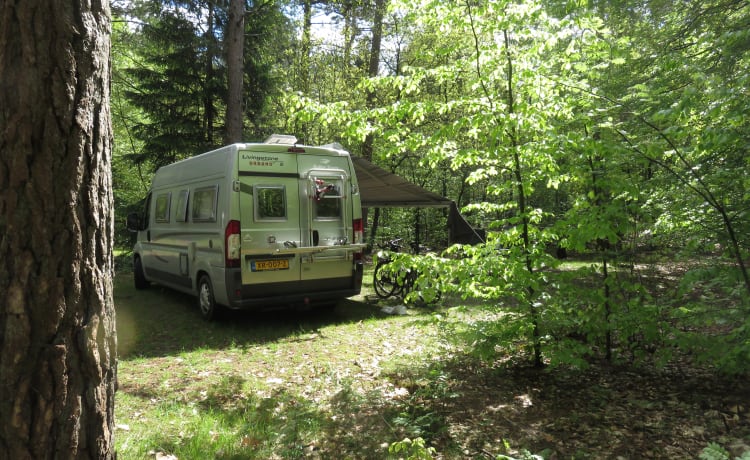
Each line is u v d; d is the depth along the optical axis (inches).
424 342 248.7
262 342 255.8
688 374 191.0
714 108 138.7
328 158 300.7
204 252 293.0
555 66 216.7
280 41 689.6
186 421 156.4
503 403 169.5
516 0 176.7
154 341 259.9
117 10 567.5
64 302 75.3
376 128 194.2
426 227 780.0
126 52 705.0
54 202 74.1
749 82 143.0
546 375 195.3
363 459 133.6
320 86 733.9
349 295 304.0
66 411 75.6
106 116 82.4
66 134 74.9
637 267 190.2
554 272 179.9
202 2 591.5
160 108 597.3
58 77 73.9
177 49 598.2
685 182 152.1
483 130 186.5
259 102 642.8
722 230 156.7
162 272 362.9
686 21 319.9
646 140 156.3
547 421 154.1
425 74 194.7
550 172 185.6
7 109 72.0
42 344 73.9
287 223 283.0
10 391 72.4
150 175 725.3
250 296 271.6
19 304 72.5
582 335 213.0
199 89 603.2
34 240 73.0
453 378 195.2
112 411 83.2
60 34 73.9
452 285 186.7
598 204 170.4
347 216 306.2
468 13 181.8
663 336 171.3
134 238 601.9
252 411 165.8
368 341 254.7
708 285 167.3
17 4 71.7
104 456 80.7
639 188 163.5
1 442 72.8
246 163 271.7
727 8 293.6
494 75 187.9
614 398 169.6
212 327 286.5
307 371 209.6
